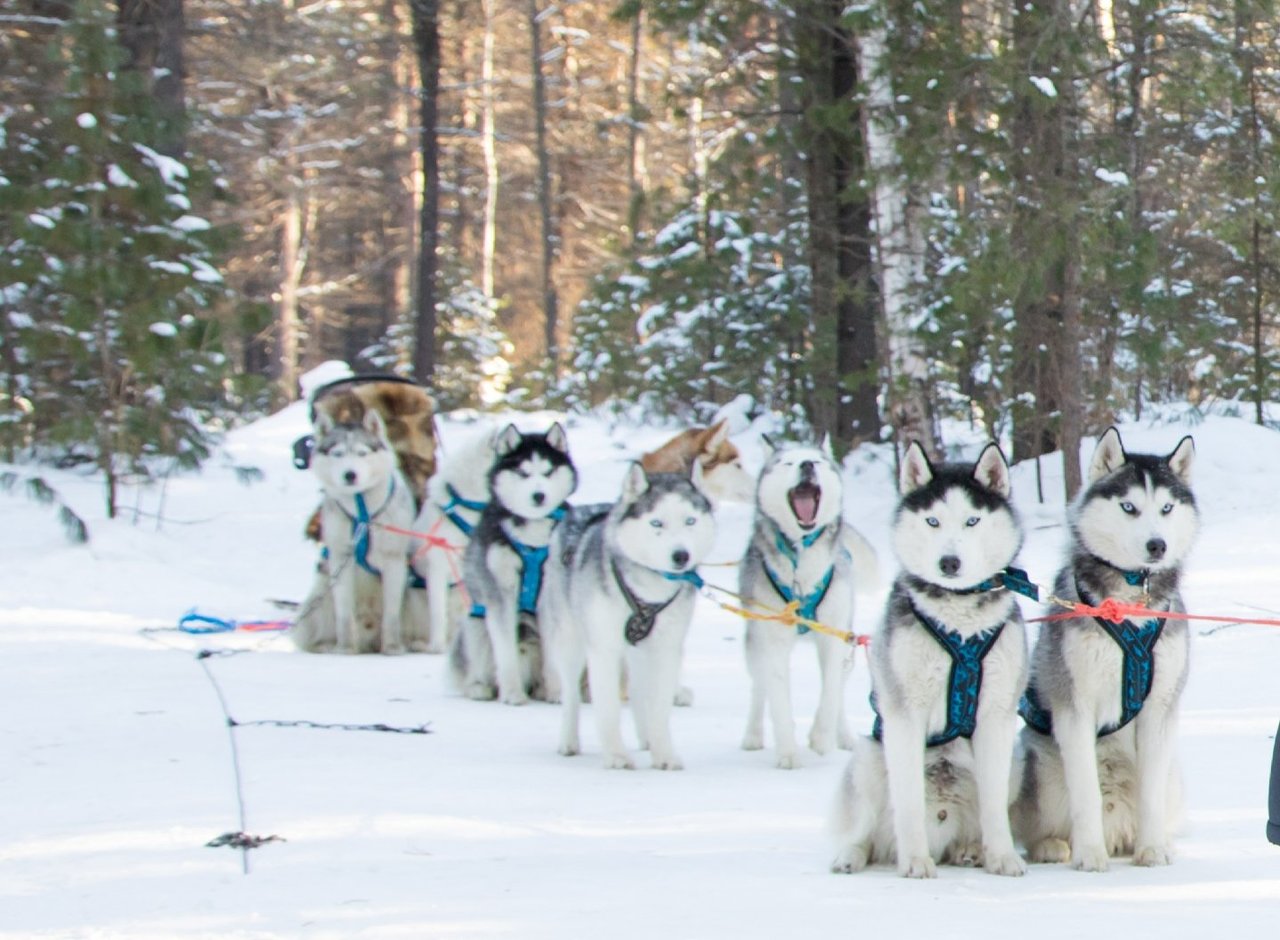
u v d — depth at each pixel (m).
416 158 39.19
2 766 6.74
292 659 10.91
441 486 11.41
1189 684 8.99
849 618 7.75
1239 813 5.84
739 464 11.30
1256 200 17.00
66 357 17.45
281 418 24.14
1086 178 16.00
